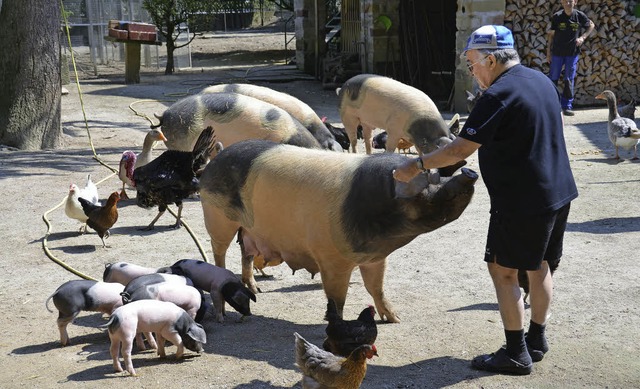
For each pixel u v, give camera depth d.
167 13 25.42
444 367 4.82
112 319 4.81
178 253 7.64
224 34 43.88
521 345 4.66
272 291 6.52
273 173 5.34
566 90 16.72
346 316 5.79
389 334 5.41
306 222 5.14
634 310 5.72
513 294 4.59
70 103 19.38
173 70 26.30
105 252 7.71
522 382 4.58
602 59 18.14
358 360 4.07
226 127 9.28
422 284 6.55
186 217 9.16
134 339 5.40
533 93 4.35
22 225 8.75
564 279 6.47
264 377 4.74
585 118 16.28
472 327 5.50
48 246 7.93
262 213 5.45
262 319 5.84
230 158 5.67
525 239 4.42
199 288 5.77
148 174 8.30
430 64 21.31
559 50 16.52
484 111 4.25
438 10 21.17
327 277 5.22
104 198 9.95
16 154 13.43
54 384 4.70
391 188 4.70
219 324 5.74
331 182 5.01
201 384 4.66
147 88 22.00
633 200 9.16
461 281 6.59
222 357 5.08
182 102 9.49
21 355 5.21
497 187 4.45
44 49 14.09
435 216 4.58
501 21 17.34
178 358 5.05
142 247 7.88
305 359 4.20
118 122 17.03
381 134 12.41
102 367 4.97
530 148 4.32
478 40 4.44
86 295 5.35
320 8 24.50
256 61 30.70
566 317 5.62
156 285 5.31
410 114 10.38
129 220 9.04
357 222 4.86
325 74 22.58
